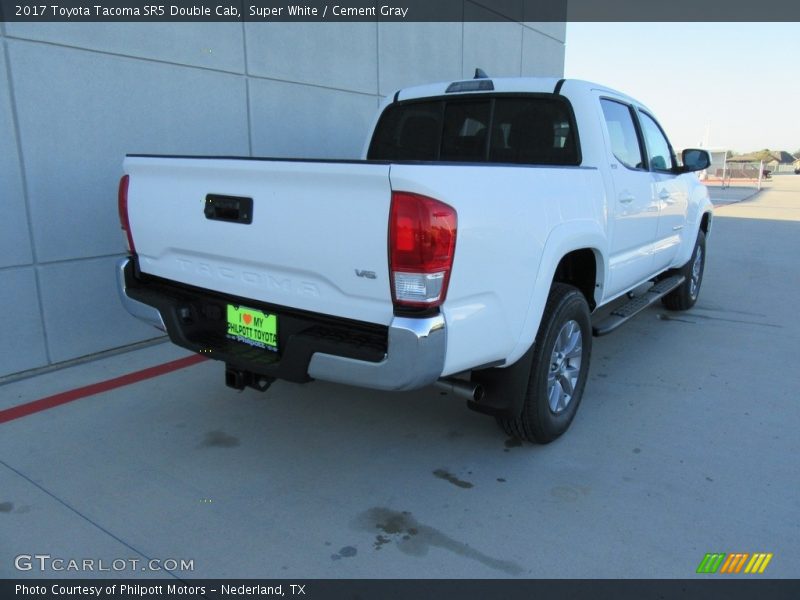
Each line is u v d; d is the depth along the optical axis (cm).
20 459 335
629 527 280
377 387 251
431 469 331
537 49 1014
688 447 355
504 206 272
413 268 238
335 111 652
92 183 461
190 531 276
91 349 481
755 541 271
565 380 357
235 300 307
